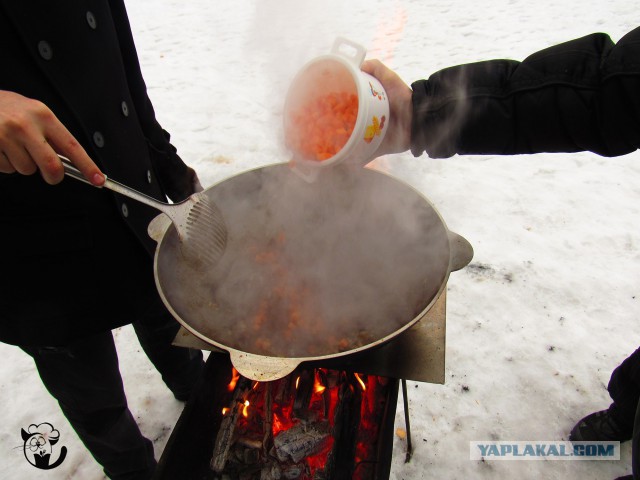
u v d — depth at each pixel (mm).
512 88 998
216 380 1323
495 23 4410
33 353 1162
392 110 1104
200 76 4180
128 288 1200
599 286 2145
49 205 997
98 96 1041
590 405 1761
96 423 1320
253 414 1268
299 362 870
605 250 2305
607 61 907
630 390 1425
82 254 1078
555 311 2068
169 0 5773
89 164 820
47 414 1873
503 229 2475
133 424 1469
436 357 1096
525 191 2693
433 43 4238
